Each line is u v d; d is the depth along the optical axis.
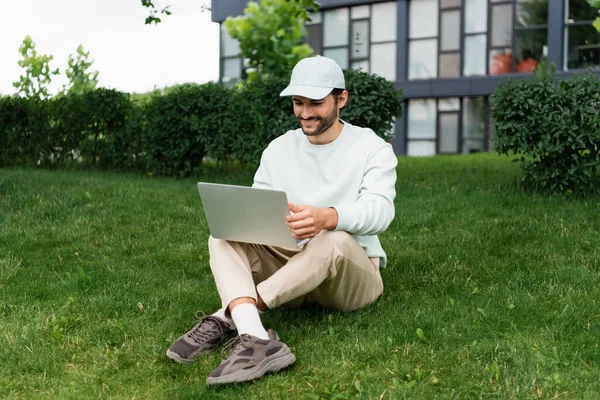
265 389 2.91
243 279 3.16
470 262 4.84
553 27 17.95
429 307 3.86
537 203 6.68
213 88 9.57
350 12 20.34
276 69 13.95
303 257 3.19
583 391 2.80
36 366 3.23
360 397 2.78
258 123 9.36
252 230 3.18
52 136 10.84
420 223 6.04
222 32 21.23
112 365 3.26
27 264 5.06
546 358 3.08
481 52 18.92
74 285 4.46
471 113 19.28
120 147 10.41
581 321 3.56
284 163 3.58
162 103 9.65
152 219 6.27
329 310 3.82
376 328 3.52
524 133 7.10
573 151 7.05
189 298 4.25
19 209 6.52
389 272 4.65
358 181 3.45
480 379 2.94
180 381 3.08
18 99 11.09
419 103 19.92
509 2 18.52
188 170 9.63
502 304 3.87
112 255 5.29
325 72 3.29
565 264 4.68
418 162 11.42
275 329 3.62
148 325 3.76
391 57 19.86
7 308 4.06
